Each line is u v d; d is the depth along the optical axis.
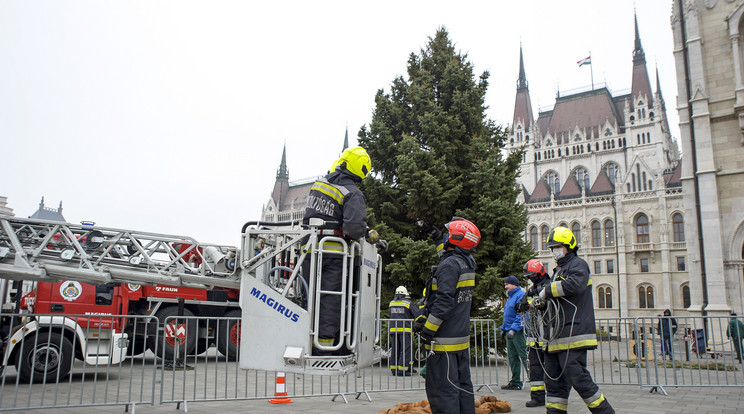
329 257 4.79
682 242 57.88
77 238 7.19
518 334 8.61
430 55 18.58
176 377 9.91
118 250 7.62
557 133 88.50
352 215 4.71
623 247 61.12
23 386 8.41
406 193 15.35
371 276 5.32
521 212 15.70
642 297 59.62
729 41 21.78
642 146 79.38
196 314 12.35
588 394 4.96
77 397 7.38
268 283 5.63
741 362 9.02
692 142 22.44
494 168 15.14
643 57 83.06
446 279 4.32
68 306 10.31
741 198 20.88
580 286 5.01
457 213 14.63
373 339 5.29
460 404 4.46
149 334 11.44
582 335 5.06
